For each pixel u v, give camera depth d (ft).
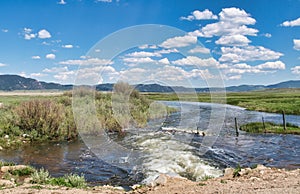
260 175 29.96
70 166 45.83
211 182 28.81
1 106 96.27
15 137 66.13
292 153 57.06
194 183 29.40
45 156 52.80
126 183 36.86
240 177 30.17
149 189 28.30
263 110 164.55
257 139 72.64
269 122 98.89
